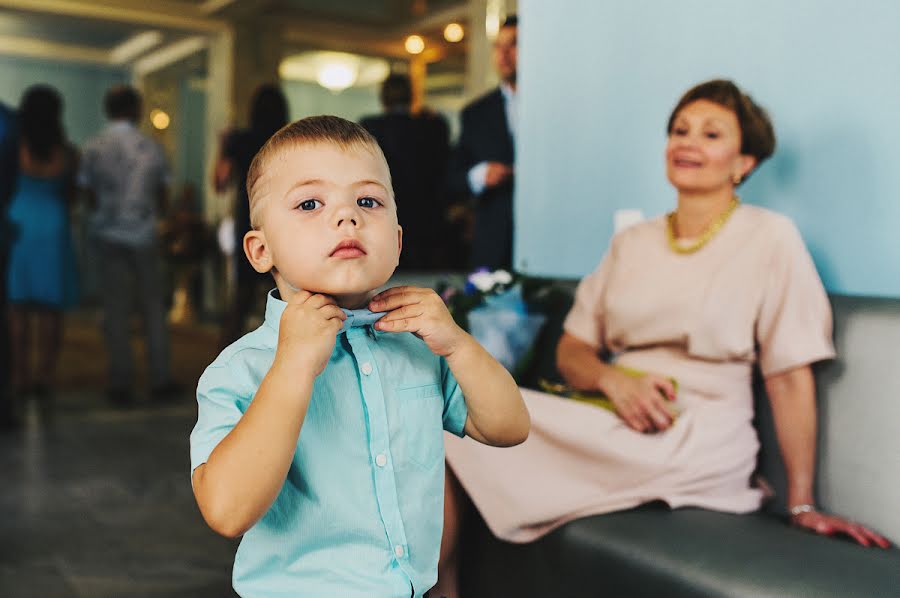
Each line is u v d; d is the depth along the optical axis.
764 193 2.09
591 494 1.58
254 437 0.84
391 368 1.01
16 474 3.19
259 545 0.97
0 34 11.06
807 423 1.61
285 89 13.45
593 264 2.68
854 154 1.90
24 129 4.57
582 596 1.48
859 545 1.41
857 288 1.90
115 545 2.46
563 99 2.76
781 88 2.06
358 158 0.95
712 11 2.25
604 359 2.03
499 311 2.12
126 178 4.62
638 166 2.51
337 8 9.26
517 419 1.06
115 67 12.36
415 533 1.00
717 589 1.25
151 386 4.86
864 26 1.87
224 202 9.33
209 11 8.84
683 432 1.63
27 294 4.67
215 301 9.66
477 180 3.28
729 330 1.70
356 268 0.91
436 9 8.65
